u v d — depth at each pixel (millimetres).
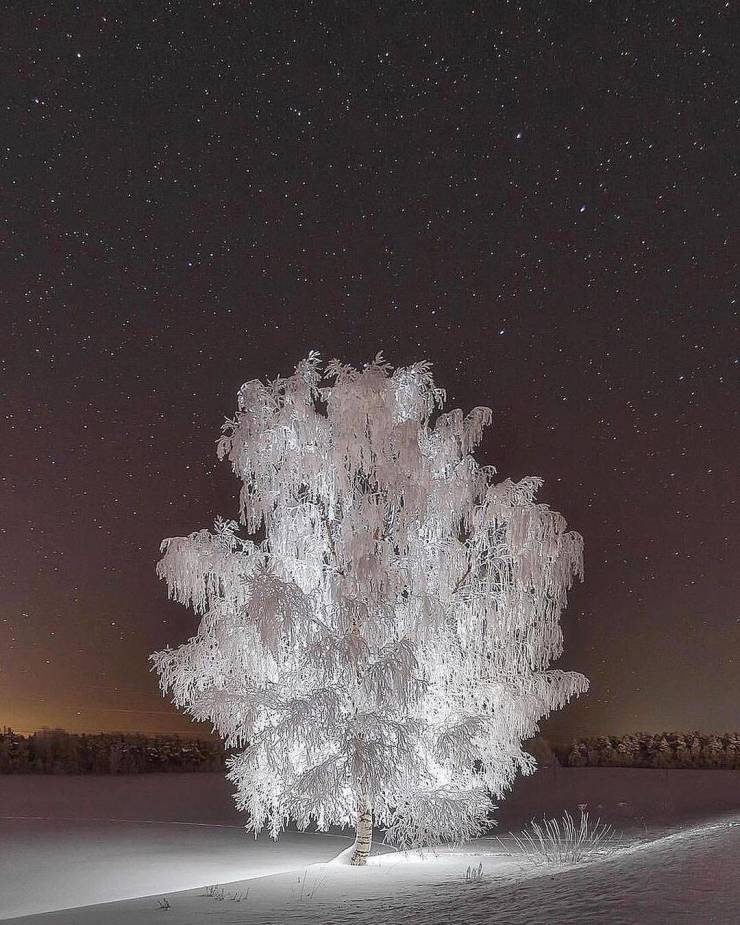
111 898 10148
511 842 14375
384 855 13102
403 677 11852
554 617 13055
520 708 12695
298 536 13125
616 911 6594
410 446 12711
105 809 18812
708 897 6746
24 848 13859
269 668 12656
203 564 12789
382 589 12391
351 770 11516
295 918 8070
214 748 27969
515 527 12750
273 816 12586
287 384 13352
